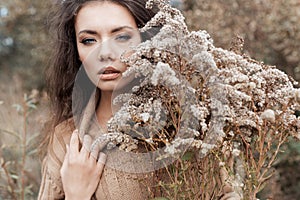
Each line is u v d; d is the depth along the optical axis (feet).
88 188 4.18
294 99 3.42
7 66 18.30
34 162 8.84
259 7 10.14
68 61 4.94
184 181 3.57
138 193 4.09
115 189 4.15
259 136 3.47
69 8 4.48
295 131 3.56
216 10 10.32
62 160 4.60
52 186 4.61
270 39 9.75
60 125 4.78
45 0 16.06
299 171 8.15
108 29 4.06
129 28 4.06
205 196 3.59
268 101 3.56
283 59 9.70
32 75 16.94
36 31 16.88
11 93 11.59
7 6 16.92
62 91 5.04
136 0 4.19
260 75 3.52
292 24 9.63
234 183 3.58
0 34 18.74
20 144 8.21
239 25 10.04
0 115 9.47
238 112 3.49
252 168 3.50
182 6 11.44
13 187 8.05
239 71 3.52
